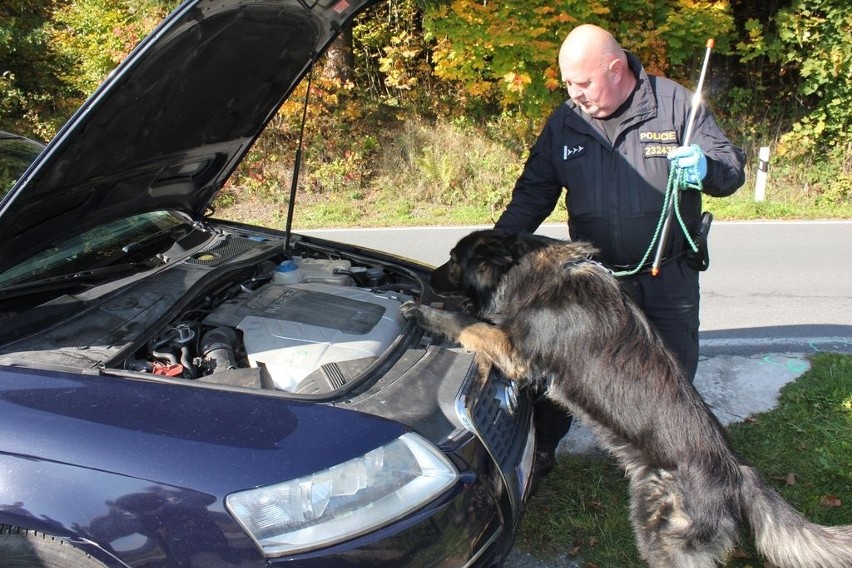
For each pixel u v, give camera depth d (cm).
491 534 196
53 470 166
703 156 250
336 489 170
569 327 252
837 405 372
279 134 1129
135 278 257
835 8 1021
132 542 162
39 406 177
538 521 290
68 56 1214
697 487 231
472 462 197
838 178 1038
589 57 251
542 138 297
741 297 595
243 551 162
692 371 304
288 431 175
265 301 254
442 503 183
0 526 173
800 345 475
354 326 237
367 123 1183
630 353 246
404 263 324
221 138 298
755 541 236
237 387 190
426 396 204
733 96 1170
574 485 314
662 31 951
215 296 263
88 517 163
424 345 243
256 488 165
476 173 1079
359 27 1261
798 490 305
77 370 192
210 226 337
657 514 240
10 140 290
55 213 231
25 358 196
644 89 266
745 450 336
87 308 229
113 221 283
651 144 268
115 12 1169
